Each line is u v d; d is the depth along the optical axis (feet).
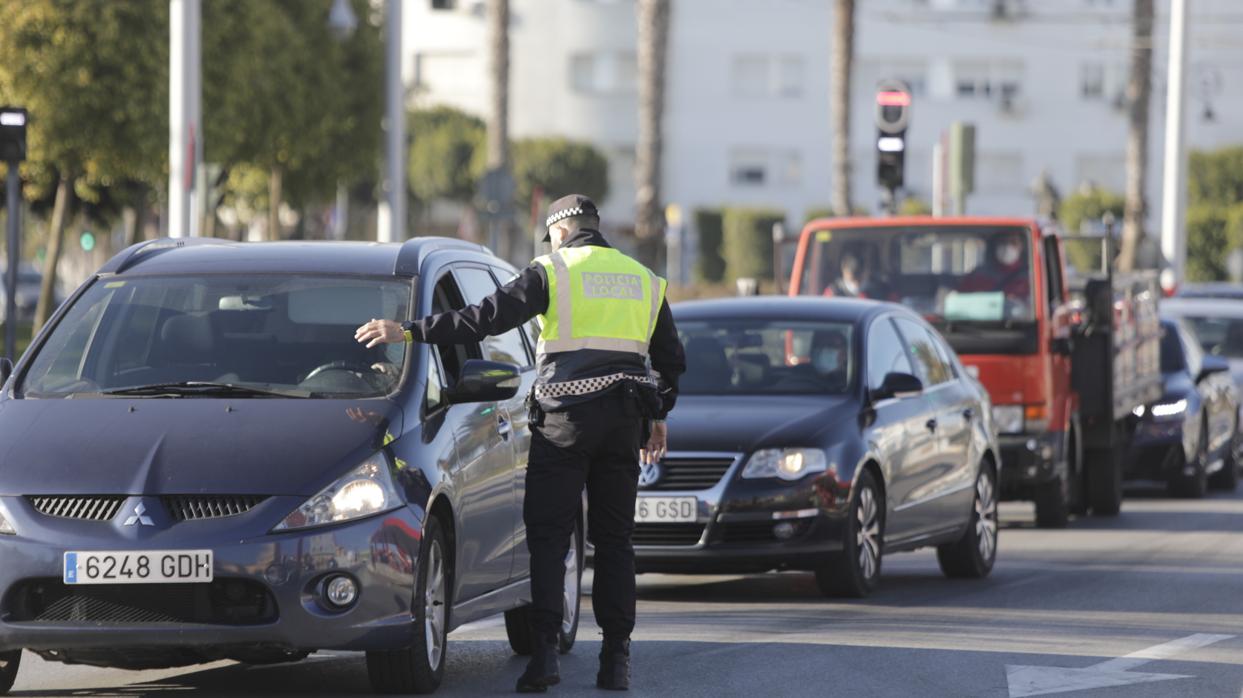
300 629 82.07
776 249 186.91
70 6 309.22
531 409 89.40
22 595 82.12
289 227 564.71
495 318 87.76
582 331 88.99
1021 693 92.48
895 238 180.24
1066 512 183.21
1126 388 196.85
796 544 122.11
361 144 426.10
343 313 93.86
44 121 311.27
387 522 83.61
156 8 313.73
